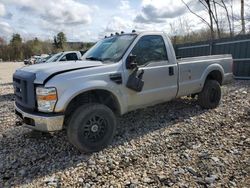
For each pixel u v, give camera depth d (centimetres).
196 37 1841
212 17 1736
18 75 416
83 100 420
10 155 412
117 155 398
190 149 409
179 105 656
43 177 344
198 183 314
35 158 399
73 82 380
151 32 493
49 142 457
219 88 622
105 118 411
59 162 383
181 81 530
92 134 402
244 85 938
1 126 558
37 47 8275
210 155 384
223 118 554
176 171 344
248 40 1074
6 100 898
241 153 386
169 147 420
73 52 1293
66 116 400
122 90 433
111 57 456
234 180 317
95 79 401
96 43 548
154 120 554
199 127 505
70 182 330
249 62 1079
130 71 444
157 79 483
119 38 492
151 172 345
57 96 367
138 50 464
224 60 642
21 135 498
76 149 423
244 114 575
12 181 337
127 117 577
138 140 452
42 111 373
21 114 406
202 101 608
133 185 316
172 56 514
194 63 557
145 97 470
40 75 377
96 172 352
